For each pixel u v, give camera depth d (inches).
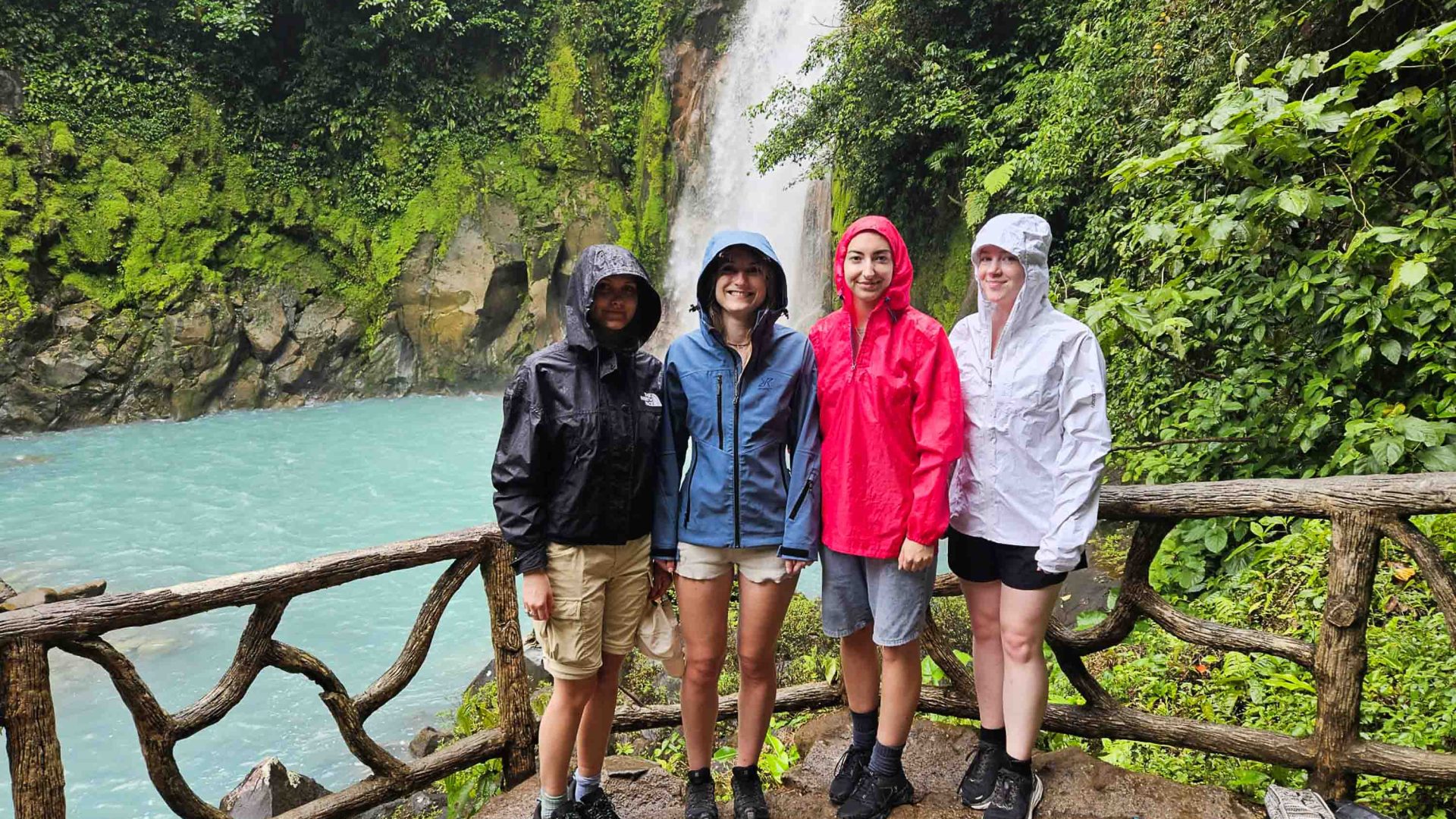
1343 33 172.4
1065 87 311.7
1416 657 118.9
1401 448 126.2
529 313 665.6
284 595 88.7
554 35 711.1
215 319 581.9
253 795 156.3
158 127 607.5
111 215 564.1
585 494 82.2
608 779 104.2
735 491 85.1
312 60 656.4
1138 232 172.9
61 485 415.8
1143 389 196.7
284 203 642.2
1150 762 112.0
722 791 117.3
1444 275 132.4
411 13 657.0
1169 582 170.2
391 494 408.8
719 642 88.5
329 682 92.8
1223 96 134.7
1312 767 89.5
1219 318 158.4
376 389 635.5
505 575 105.7
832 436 87.7
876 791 90.3
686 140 674.2
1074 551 79.0
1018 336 85.5
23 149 544.4
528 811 97.6
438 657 244.5
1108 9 298.7
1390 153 158.7
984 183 357.4
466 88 697.6
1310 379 153.1
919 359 84.7
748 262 84.4
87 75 588.4
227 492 408.8
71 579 303.6
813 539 86.9
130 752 193.8
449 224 658.8
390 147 671.1
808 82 588.1
